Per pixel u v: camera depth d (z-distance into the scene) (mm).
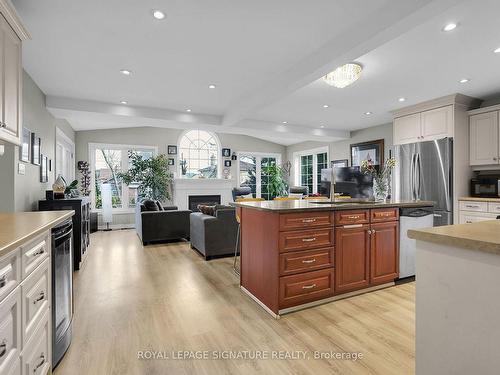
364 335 2031
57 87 3805
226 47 2762
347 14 2236
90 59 3000
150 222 5020
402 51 2832
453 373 1007
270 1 2078
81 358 1776
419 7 1891
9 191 2855
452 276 1015
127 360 1757
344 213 2625
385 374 1617
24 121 3207
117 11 2182
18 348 1140
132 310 2438
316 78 3078
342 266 2617
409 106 4801
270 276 2393
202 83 3723
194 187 7680
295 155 9086
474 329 950
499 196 3961
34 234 1266
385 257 2883
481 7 2107
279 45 2725
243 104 4375
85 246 4457
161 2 2080
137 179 7012
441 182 4207
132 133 7277
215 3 2094
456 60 3037
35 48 2752
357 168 3463
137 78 3533
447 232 1072
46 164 4195
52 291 1612
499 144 3953
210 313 2385
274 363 1724
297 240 2398
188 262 3934
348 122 6062
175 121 5078
